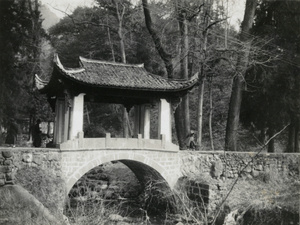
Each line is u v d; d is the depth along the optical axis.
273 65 26.56
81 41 37.69
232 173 21.00
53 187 15.23
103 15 35.78
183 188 19.55
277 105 27.09
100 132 37.41
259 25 28.83
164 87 19.67
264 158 21.86
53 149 16.41
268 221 13.97
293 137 28.06
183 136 25.33
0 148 14.62
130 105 23.17
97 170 28.09
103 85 18.27
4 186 13.24
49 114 30.41
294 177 22.08
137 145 18.86
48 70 36.25
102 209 12.98
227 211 14.96
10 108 24.89
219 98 36.06
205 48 25.02
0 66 24.39
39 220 10.97
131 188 24.81
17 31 26.73
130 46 35.81
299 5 26.59
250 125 30.03
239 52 24.67
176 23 30.36
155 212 21.11
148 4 26.38
